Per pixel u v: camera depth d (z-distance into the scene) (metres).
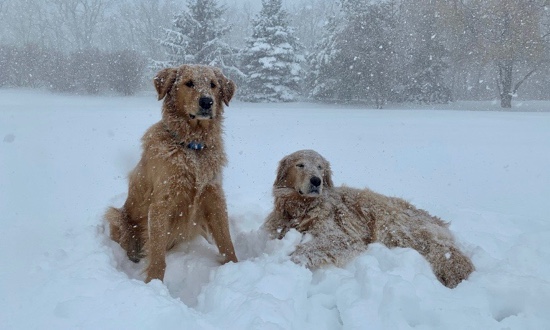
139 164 1.59
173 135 1.47
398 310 1.01
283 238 1.58
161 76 1.54
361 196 1.65
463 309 1.03
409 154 3.52
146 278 1.40
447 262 1.38
